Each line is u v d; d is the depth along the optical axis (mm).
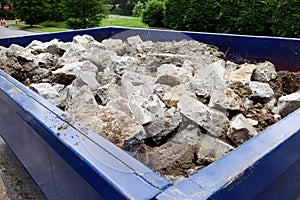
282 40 2318
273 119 1596
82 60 2199
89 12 10773
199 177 644
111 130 1125
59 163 1087
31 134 1335
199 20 6500
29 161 1530
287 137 829
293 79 2076
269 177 815
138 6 20500
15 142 1697
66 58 2434
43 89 1725
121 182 645
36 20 16953
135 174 671
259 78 2113
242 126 1291
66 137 871
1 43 3053
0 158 2365
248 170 685
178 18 7012
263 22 5402
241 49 2590
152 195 594
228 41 2660
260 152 746
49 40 3393
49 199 1369
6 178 2088
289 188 1099
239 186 671
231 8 5840
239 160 709
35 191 1937
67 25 10898
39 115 1042
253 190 749
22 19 16453
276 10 5090
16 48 2438
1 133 1980
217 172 662
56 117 1019
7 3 22938
